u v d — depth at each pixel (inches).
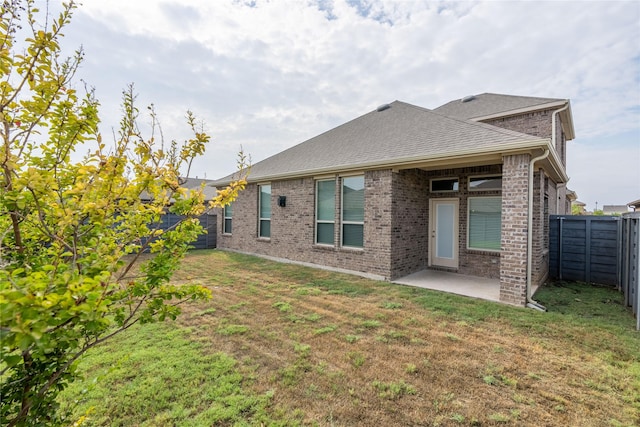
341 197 361.4
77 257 70.1
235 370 135.2
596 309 227.9
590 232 320.8
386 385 125.4
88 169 65.6
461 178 344.5
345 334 175.5
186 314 207.2
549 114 433.1
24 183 57.8
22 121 66.6
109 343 159.6
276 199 444.1
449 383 127.7
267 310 216.5
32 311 43.7
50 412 68.5
